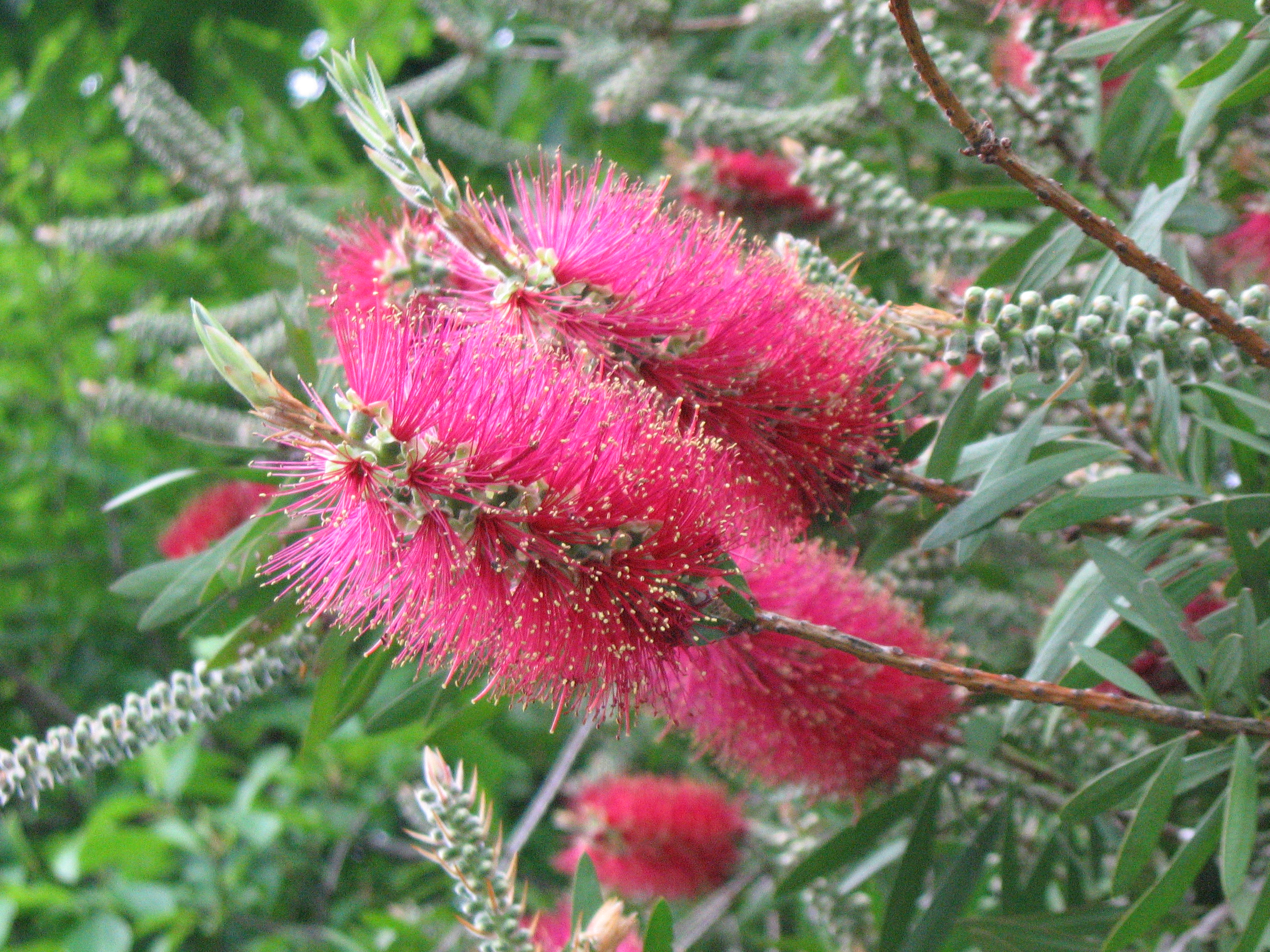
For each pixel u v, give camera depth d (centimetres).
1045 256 47
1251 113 52
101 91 109
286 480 50
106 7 107
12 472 103
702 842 64
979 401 45
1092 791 43
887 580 55
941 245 55
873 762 49
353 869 98
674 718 47
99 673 100
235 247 104
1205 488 47
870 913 60
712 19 91
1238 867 41
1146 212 46
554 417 40
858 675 47
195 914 79
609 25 87
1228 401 46
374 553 41
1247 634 42
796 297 45
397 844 95
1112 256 46
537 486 40
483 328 42
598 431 40
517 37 106
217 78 112
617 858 64
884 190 55
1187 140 46
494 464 40
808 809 62
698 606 41
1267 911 42
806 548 48
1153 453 48
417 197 44
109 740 49
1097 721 44
